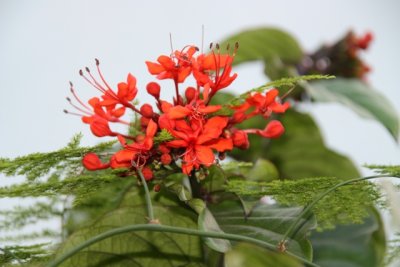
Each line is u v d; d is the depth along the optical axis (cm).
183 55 54
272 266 56
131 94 55
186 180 63
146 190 52
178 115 52
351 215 58
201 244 58
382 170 54
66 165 56
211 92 55
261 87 54
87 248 57
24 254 56
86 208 62
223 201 59
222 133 55
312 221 56
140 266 58
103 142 55
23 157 53
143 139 55
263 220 57
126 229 50
